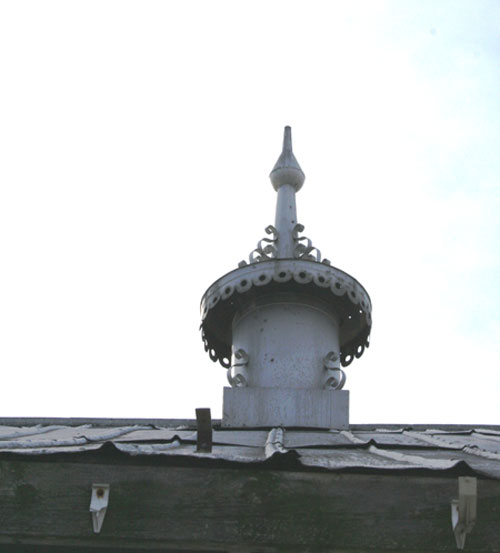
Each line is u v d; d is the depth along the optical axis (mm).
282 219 9719
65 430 7930
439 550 3539
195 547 3637
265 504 3633
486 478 3600
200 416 4543
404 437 7043
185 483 3684
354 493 3648
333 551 3598
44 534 3602
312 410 7742
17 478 3699
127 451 3686
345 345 10188
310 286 8727
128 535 3596
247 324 8891
